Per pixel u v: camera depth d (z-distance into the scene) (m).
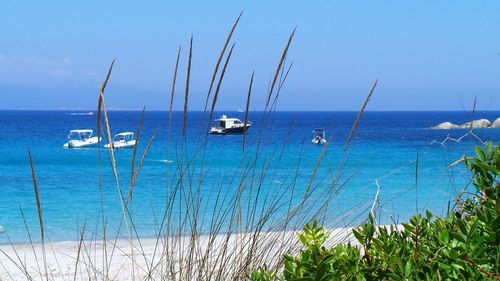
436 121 135.88
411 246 1.88
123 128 97.12
